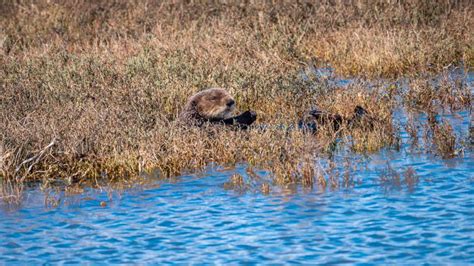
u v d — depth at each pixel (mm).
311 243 29250
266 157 40719
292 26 73812
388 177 36875
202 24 75625
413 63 63062
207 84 53281
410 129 44531
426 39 68875
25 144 41281
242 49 64250
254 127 44844
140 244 30141
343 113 48812
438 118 48406
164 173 39938
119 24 78250
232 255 28547
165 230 31516
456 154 40188
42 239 31172
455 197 33688
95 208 34875
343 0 81812
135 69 56625
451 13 78250
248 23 74500
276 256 28219
